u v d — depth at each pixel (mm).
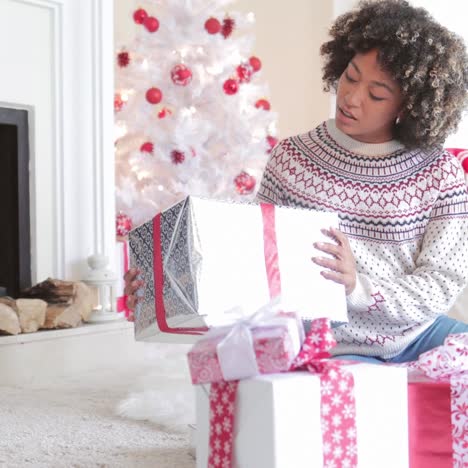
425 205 1637
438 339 1634
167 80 3547
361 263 1621
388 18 1590
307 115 4883
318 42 4805
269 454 1055
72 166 3109
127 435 1978
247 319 1112
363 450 1129
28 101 2996
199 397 1212
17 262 3008
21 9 2967
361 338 1612
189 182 3467
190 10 3537
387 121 1635
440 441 1273
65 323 2861
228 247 1314
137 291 1497
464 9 3961
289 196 1690
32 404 2320
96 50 3154
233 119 3633
